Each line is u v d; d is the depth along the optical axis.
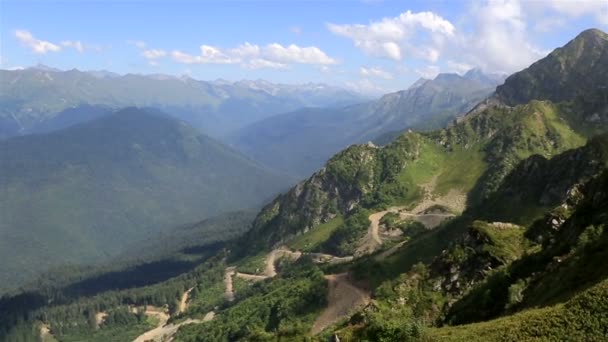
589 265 72.69
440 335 70.25
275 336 156.12
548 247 100.38
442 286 129.25
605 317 54.72
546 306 71.06
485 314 93.88
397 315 113.38
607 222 89.06
